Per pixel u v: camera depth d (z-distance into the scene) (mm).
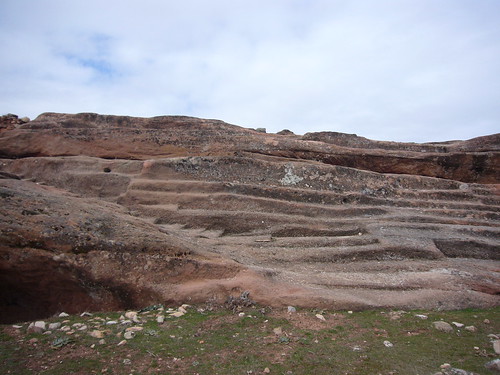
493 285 12633
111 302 9805
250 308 10141
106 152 24359
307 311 10289
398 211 20266
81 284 9625
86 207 12047
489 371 7086
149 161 21156
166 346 7738
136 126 28922
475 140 29203
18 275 9109
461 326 9617
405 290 12094
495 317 10398
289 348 7996
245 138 26297
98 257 10000
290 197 20062
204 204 18859
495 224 19672
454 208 21531
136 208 18328
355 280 12531
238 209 18766
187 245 11734
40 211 10492
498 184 24938
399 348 8219
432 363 7500
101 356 7172
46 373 6504
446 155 27047
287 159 25109
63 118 28875
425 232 17766
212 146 25453
